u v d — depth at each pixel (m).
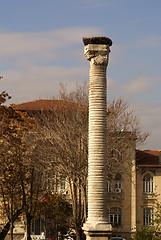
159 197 67.06
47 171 50.28
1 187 44.91
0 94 42.78
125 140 55.78
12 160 45.03
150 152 72.00
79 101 56.12
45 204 51.03
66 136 52.16
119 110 55.88
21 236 61.31
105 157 30.36
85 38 31.12
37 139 50.53
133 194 66.62
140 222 66.38
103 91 30.89
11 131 44.00
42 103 63.53
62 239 56.84
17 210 45.94
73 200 48.66
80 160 49.28
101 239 28.95
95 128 30.48
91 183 30.08
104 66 31.11
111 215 66.44
